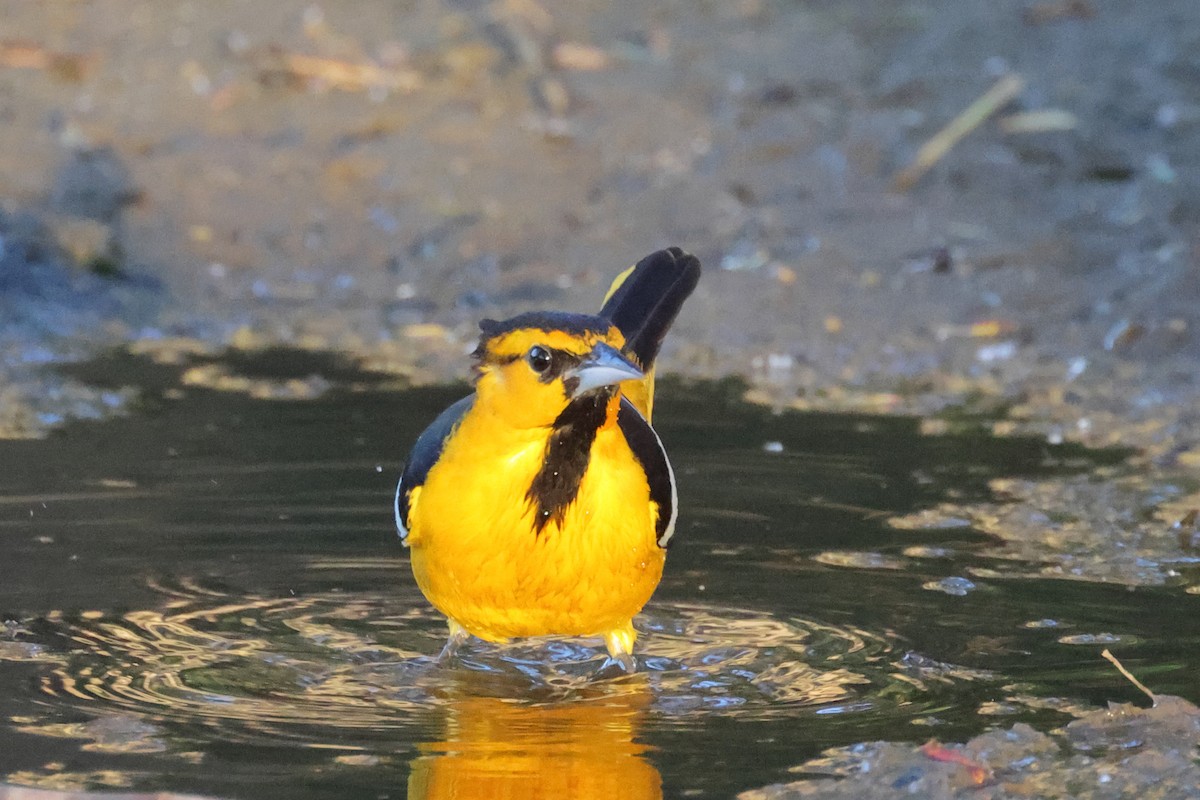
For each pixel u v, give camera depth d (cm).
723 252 1658
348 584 989
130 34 1986
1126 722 782
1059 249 1619
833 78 1945
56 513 1085
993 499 1120
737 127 1855
